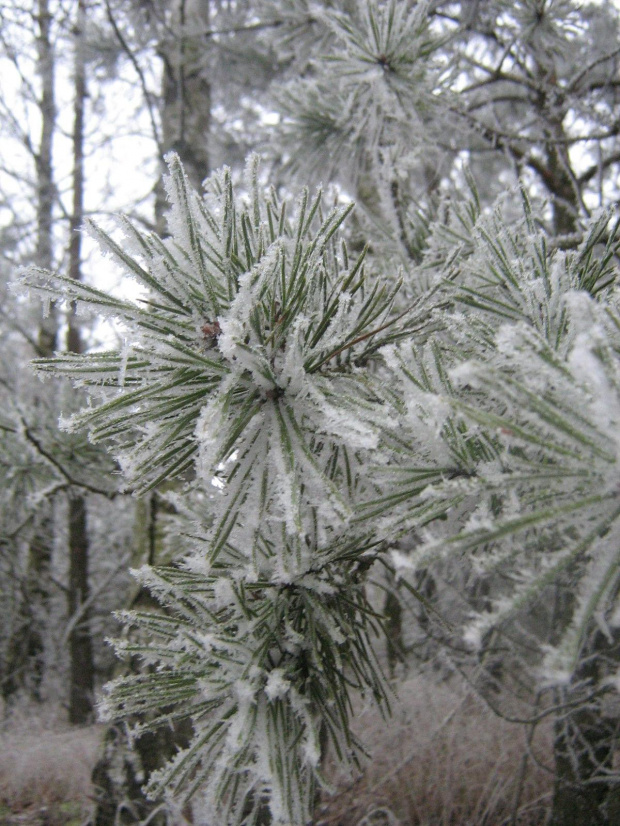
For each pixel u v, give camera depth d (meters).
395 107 0.41
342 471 0.26
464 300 0.26
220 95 1.12
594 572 0.16
